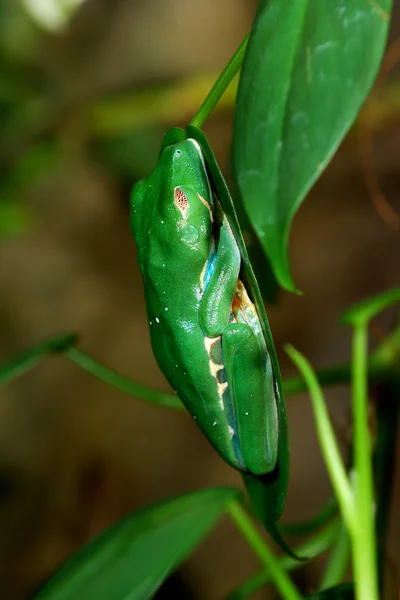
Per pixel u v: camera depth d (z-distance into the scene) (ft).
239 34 2.84
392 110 1.82
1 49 2.31
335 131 1.15
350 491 1.22
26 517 2.89
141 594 1.27
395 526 2.56
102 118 2.20
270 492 1.22
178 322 1.25
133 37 2.70
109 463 2.97
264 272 1.37
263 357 1.25
